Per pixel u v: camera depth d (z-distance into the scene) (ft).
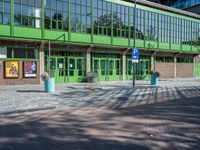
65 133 25.61
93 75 96.99
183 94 61.16
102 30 102.83
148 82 102.78
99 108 40.86
